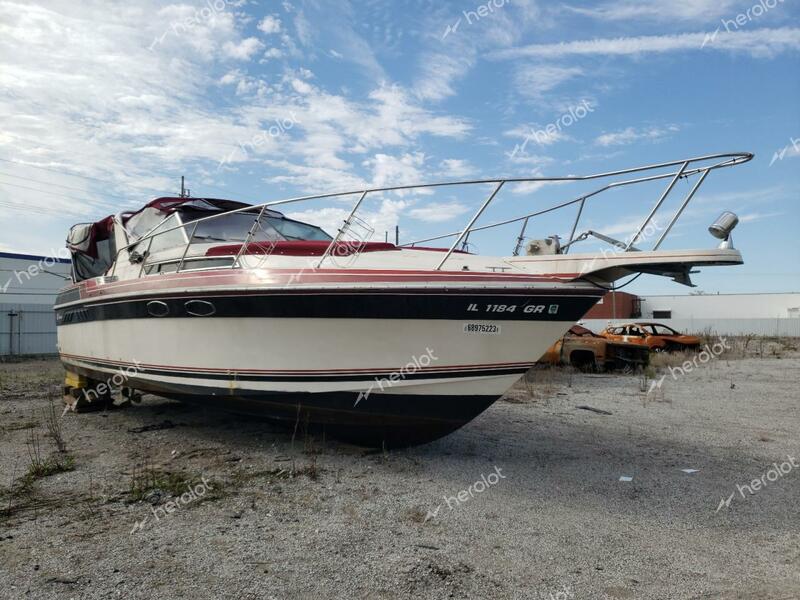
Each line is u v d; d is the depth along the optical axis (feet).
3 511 12.50
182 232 20.89
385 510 12.91
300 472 15.66
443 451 18.33
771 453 18.39
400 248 18.35
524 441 19.88
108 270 24.41
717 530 12.00
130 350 21.03
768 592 9.25
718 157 14.28
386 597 8.97
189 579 9.43
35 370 46.52
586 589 9.34
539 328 15.42
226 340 17.44
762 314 137.80
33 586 9.07
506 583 9.53
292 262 16.93
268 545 10.88
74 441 19.33
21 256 71.46
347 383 16.06
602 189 16.62
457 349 15.39
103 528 11.61
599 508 13.28
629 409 26.68
